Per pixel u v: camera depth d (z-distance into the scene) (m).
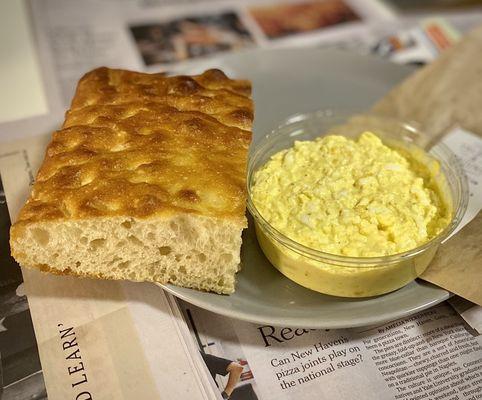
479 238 0.24
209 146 0.24
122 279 0.24
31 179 0.29
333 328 0.22
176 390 0.21
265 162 0.27
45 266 0.23
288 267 0.23
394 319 0.22
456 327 0.24
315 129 0.30
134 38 0.41
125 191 0.22
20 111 0.35
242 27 0.42
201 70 0.34
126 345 0.23
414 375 0.22
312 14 0.44
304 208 0.23
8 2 0.43
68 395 0.21
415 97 0.32
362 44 0.41
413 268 0.23
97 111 0.26
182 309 0.24
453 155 0.27
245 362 0.22
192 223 0.22
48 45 0.40
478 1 0.46
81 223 0.21
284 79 0.35
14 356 0.22
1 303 0.24
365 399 0.21
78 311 0.24
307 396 0.21
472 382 0.22
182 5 0.44
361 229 0.23
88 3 0.44
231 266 0.23
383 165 0.26
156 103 0.26
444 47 0.41
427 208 0.24
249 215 0.27
